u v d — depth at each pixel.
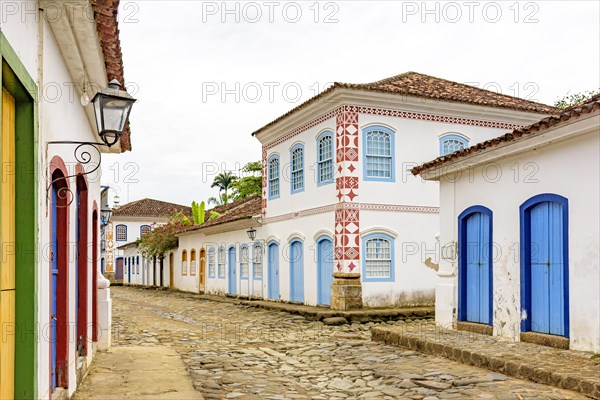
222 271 27.59
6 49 3.79
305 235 19.55
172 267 36.00
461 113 18.91
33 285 4.53
